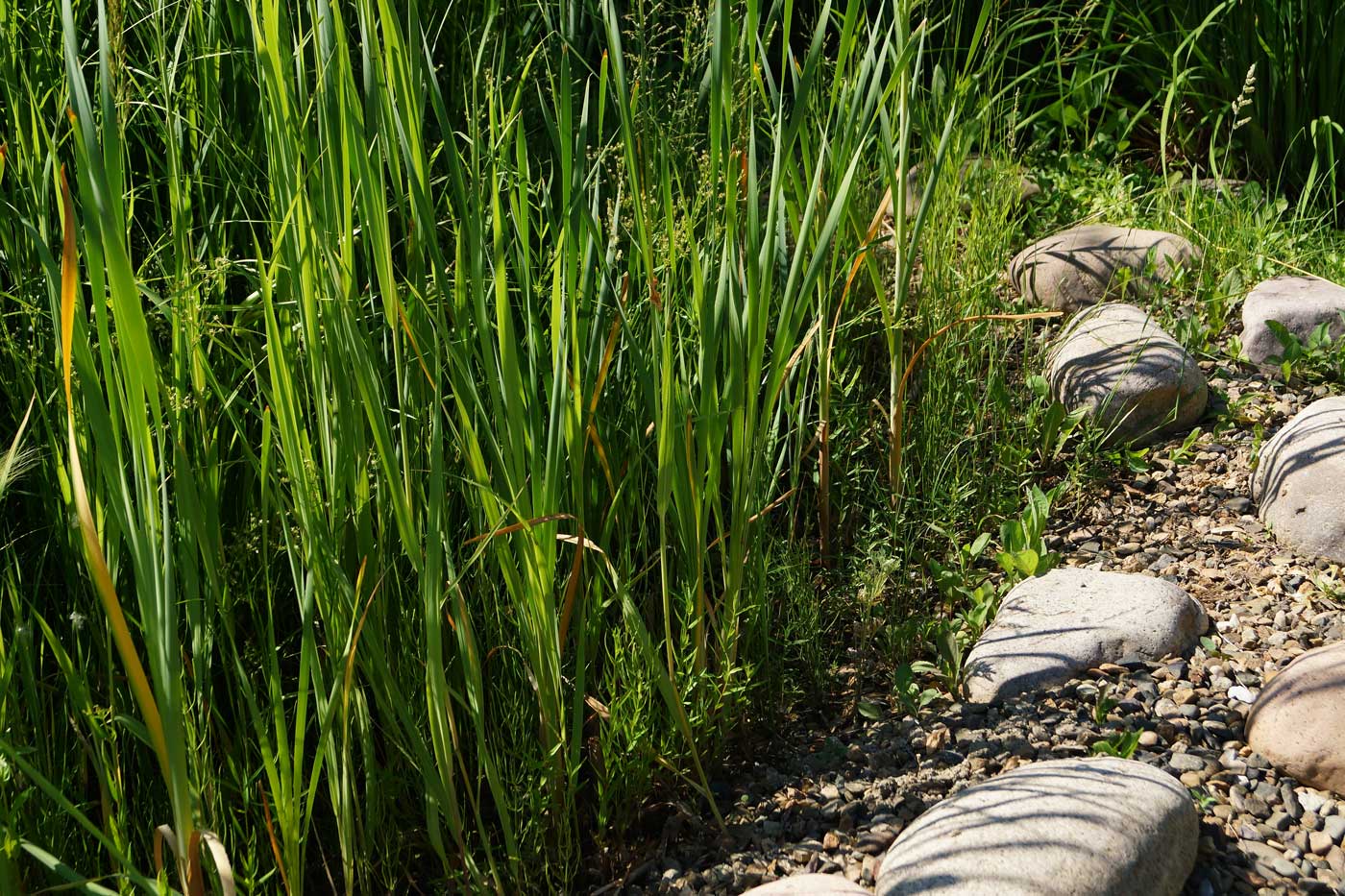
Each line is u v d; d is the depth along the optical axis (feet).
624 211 9.17
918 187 12.40
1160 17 17.74
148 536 5.37
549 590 7.15
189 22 8.26
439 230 8.98
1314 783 7.88
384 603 7.23
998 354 13.28
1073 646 9.27
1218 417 12.39
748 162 7.79
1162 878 6.88
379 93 6.32
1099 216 15.76
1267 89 16.92
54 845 6.73
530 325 7.09
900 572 10.60
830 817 8.24
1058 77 17.47
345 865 7.00
